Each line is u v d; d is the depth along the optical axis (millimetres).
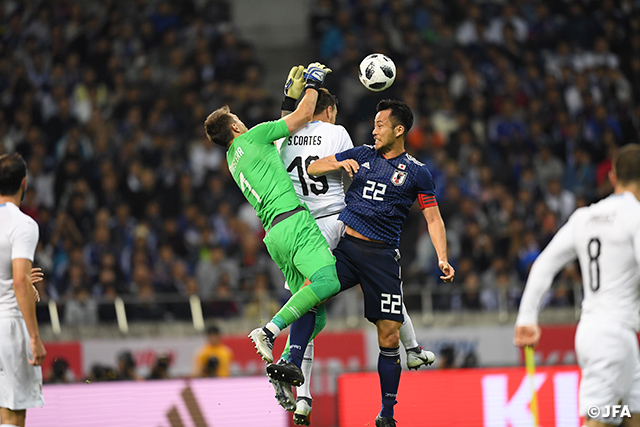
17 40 60719
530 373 22234
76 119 55406
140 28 64875
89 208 49531
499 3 69938
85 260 45500
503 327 43375
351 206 21547
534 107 61969
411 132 57562
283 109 22406
